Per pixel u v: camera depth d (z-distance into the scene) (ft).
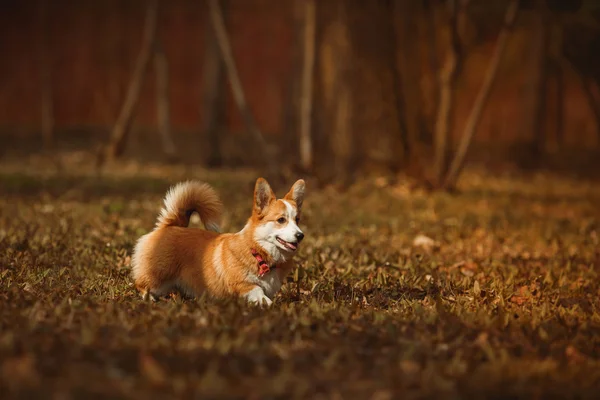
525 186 66.18
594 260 30.86
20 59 116.16
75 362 14.10
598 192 62.75
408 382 14.14
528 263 29.76
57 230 31.19
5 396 12.52
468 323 18.69
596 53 88.74
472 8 77.77
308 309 19.20
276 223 19.77
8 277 22.25
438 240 34.94
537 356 16.74
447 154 56.95
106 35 114.83
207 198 21.97
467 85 114.52
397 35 64.39
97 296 20.48
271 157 57.72
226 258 20.02
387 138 64.23
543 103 85.61
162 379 13.51
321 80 65.46
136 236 31.01
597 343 17.92
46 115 81.20
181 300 19.84
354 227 36.86
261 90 124.36
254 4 122.11
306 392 13.48
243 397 13.21
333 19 65.26
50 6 115.75
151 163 70.03
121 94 116.47
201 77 125.90
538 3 79.87
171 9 124.67
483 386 14.32
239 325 17.26
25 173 56.29
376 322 18.37
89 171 60.54
